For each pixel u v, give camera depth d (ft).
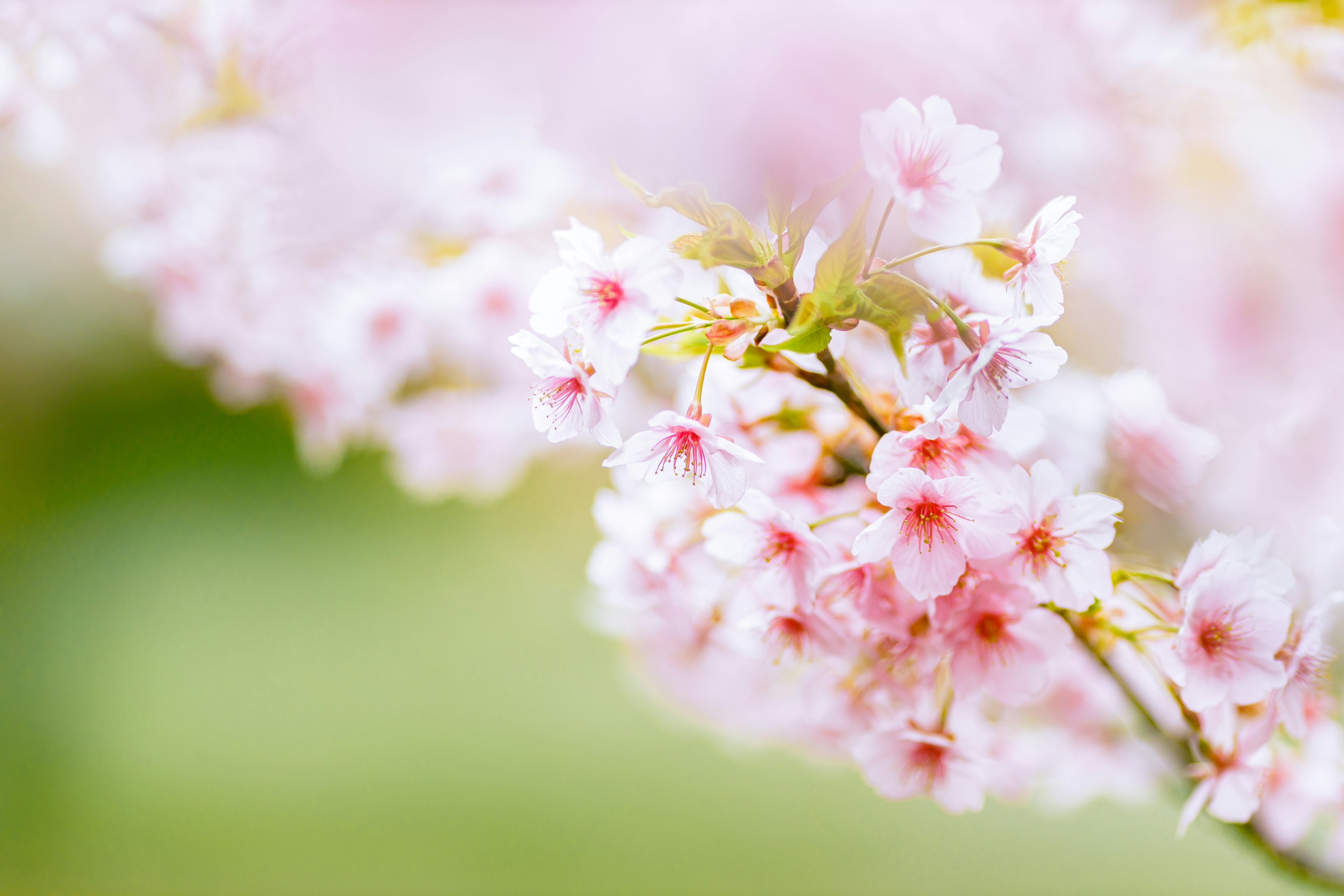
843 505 3.02
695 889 7.70
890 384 3.01
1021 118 2.91
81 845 8.61
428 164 3.07
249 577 13.75
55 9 3.15
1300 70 2.99
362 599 12.99
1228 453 2.98
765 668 3.23
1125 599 3.00
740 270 2.89
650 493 3.08
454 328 3.51
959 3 2.86
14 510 13.51
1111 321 3.04
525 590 12.13
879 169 2.78
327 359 3.55
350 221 3.12
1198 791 2.98
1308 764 3.13
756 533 2.97
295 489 15.80
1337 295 2.88
